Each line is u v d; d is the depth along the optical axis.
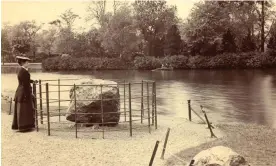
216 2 53.00
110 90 13.28
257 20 52.41
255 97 21.97
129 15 57.97
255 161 9.03
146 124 14.28
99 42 61.94
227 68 50.34
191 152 9.99
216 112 17.06
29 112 13.02
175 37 55.81
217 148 6.64
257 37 54.38
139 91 26.09
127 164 8.95
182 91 25.72
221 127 13.54
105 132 12.74
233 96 22.59
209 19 52.69
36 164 9.07
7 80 35.66
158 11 58.00
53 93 25.34
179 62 52.22
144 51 59.09
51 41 64.00
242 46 52.94
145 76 40.31
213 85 29.44
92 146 10.80
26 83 12.95
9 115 16.39
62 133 12.65
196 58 51.72
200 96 22.86
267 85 28.53
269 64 48.66
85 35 62.84
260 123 14.38
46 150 10.41
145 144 10.99
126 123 14.48
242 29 53.06
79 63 57.22
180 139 11.62
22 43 58.91
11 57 58.53
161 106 19.27
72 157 9.66
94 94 13.21
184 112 17.33
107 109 13.36
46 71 53.06
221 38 52.59
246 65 49.50
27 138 11.94
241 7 52.66
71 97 13.78
